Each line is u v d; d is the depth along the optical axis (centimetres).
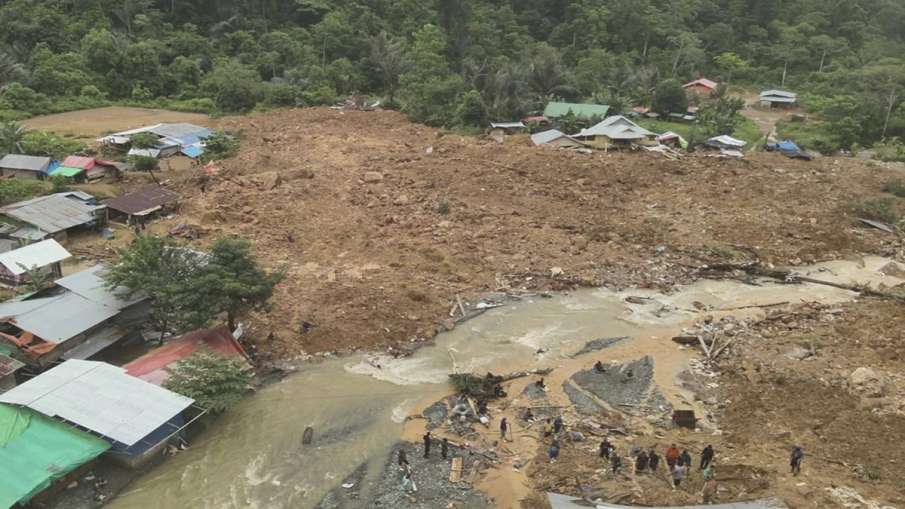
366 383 3497
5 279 4100
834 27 14325
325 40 11512
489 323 4131
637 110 9950
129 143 6988
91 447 2633
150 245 3600
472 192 6053
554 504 2294
